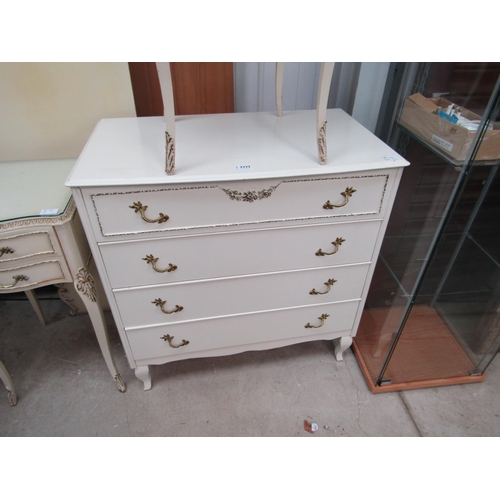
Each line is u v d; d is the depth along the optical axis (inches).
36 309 64.7
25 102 49.5
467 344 61.4
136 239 39.8
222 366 60.6
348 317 54.2
